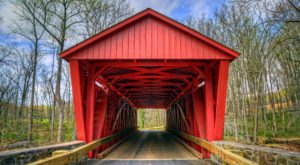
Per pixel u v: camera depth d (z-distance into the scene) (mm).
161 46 6203
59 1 11578
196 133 7973
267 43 11531
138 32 6270
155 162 5789
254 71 12117
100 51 6145
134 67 7461
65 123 23312
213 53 6152
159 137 16766
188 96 9633
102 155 6734
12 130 16469
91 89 6586
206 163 5609
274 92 17984
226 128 16703
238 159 3717
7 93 18203
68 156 4254
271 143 10273
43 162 3188
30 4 11609
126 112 15711
